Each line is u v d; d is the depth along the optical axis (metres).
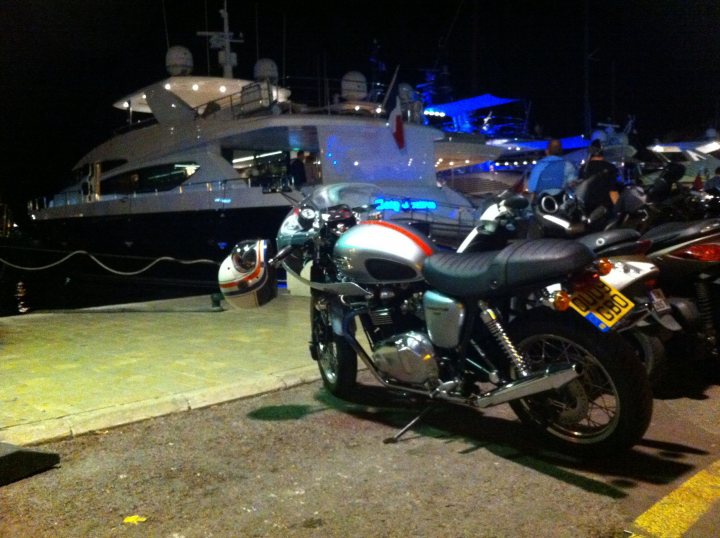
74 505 3.24
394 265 3.99
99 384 5.03
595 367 3.62
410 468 3.61
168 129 15.36
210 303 9.01
